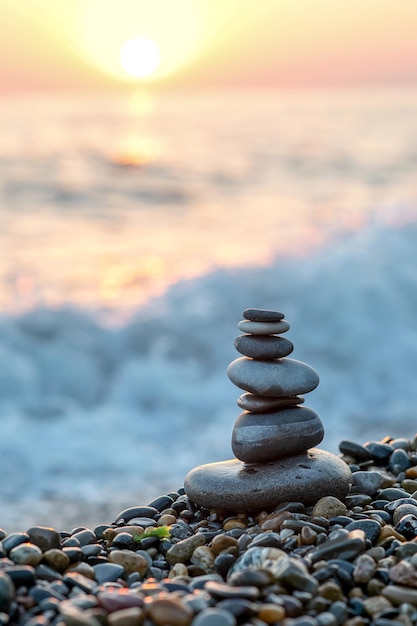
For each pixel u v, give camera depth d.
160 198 24.42
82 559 2.89
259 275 11.23
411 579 2.52
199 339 10.12
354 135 41.88
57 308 10.56
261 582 2.41
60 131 47.47
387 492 3.43
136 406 8.59
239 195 24.97
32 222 19.95
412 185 25.98
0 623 2.25
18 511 5.68
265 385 3.17
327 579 2.53
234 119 57.00
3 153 34.09
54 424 7.86
